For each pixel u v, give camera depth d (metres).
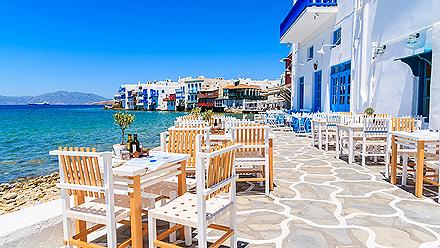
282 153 9.27
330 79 13.94
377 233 3.74
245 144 5.29
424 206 4.63
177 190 3.71
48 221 3.50
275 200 4.94
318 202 4.83
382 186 5.68
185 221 2.88
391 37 9.12
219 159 2.98
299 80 19.31
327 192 5.33
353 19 11.40
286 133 14.98
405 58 7.89
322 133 10.16
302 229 3.88
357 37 11.10
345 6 12.17
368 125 7.25
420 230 3.82
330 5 13.02
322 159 8.30
